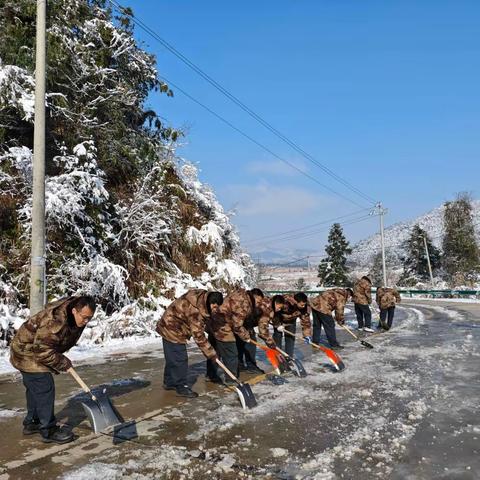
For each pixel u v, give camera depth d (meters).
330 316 10.34
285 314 8.75
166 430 4.77
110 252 13.38
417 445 4.33
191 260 16.22
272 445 4.34
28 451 4.21
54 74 12.76
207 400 5.94
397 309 24.09
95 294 12.02
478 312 20.42
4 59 12.14
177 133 17.03
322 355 9.34
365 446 4.31
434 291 40.25
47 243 11.61
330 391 6.37
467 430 4.73
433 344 10.59
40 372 4.43
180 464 3.91
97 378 7.24
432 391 6.28
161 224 14.55
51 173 12.90
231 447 4.30
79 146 12.59
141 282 13.79
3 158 11.34
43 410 4.41
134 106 15.55
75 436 4.58
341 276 60.50
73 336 4.56
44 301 8.56
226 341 6.95
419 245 60.50
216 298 5.94
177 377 6.16
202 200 18.69
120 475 3.70
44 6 8.82
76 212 12.00
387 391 6.33
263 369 7.97
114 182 14.77
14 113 12.17
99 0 15.33
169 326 6.23
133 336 11.69
